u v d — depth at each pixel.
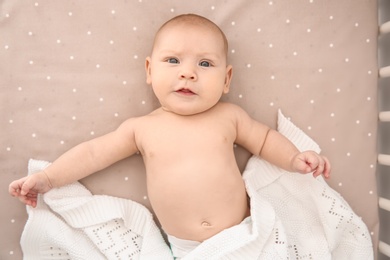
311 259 1.03
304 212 1.06
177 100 0.95
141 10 1.09
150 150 0.98
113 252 1.03
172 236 0.99
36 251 1.03
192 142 0.97
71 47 1.08
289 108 1.11
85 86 1.08
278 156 1.01
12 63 1.07
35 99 1.08
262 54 1.11
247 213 1.00
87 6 1.08
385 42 1.14
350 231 1.04
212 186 0.94
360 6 1.11
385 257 1.13
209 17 1.10
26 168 1.07
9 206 1.07
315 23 1.11
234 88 1.10
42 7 1.07
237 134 1.04
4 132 1.07
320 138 1.11
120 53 1.09
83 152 1.00
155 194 0.97
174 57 0.95
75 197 1.03
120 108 1.09
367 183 1.12
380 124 1.17
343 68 1.11
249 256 0.92
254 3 1.11
